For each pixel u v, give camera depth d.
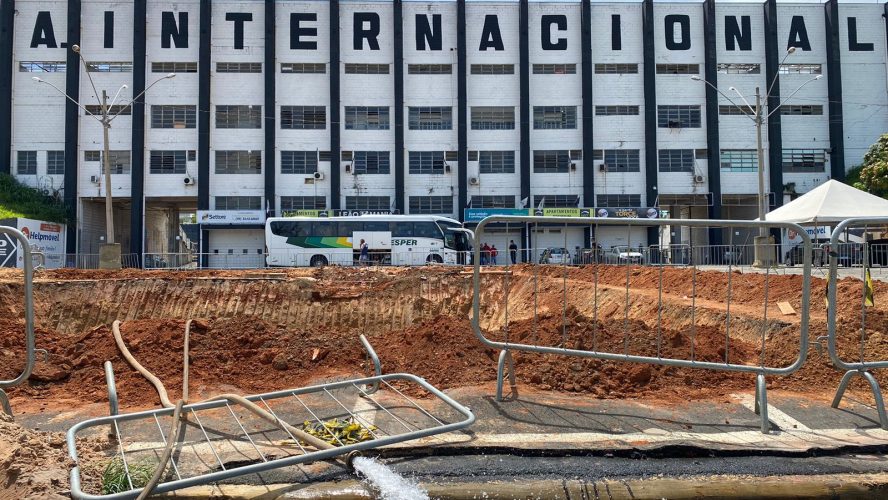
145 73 37.31
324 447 4.23
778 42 39.47
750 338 7.75
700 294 11.13
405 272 15.43
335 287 13.26
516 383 5.89
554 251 24.98
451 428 4.42
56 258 32.06
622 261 21.33
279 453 4.24
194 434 4.64
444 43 39.28
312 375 6.28
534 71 39.59
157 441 4.48
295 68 38.75
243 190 38.00
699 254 16.47
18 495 3.35
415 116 39.28
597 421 4.93
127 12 37.34
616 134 39.44
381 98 39.19
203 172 37.03
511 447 4.32
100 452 4.24
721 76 39.56
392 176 38.91
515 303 13.70
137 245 36.34
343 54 38.81
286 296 12.54
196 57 37.75
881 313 7.53
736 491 3.84
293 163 38.41
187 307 12.06
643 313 10.44
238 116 38.19
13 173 36.62
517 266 16.47
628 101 39.47
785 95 39.44
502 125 39.59
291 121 38.47
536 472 4.03
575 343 6.61
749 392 5.75
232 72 38.19
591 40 39.41
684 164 39.31
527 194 38.69
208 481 3.66
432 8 39.34
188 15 37.78
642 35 39.53
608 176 39.34
